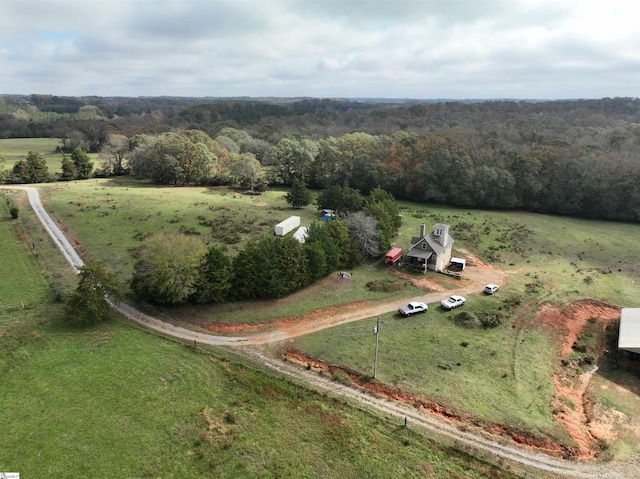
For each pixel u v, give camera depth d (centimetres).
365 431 2947
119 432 2803
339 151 11912
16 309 4234
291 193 8731
